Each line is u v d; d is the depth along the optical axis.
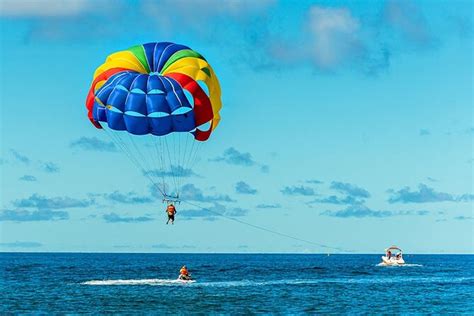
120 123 113.25
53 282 186.00
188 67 114.56
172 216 112.44
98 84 115.38
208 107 113.94
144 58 117.75
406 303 140.75
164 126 112.69
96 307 126.19
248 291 159.25
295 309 126.69
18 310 122.81
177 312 120.44
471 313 127.19
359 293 160.12
